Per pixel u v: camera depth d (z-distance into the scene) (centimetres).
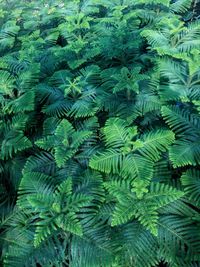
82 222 321
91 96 449
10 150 386
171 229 312
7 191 397
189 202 326
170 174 353
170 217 320
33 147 425
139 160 333
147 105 417
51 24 681
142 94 432
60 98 458
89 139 397
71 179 336
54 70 532
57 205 304
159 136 349
